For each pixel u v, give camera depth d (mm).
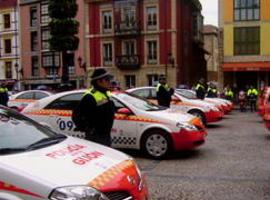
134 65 43188
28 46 50719
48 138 5297
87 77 45531
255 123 19188
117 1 43844
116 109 10484
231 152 10969
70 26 30016
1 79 52969
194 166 9297
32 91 21844
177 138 10023
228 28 38250
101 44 45062
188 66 47719
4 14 52844
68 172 4168
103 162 4590
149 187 7559
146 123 10219
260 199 6793
